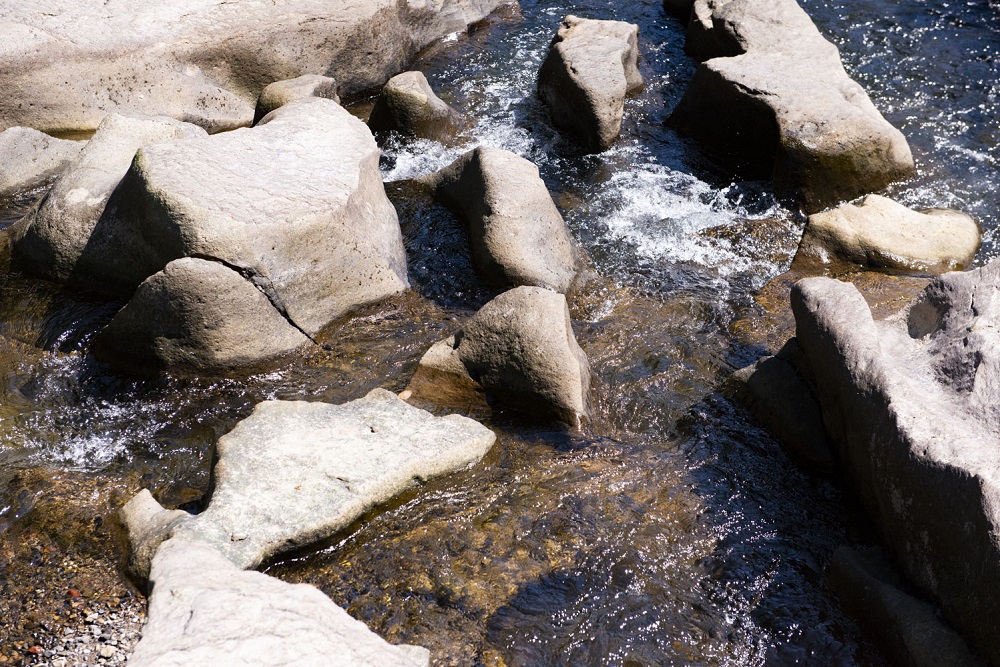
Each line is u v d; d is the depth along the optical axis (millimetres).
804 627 4375
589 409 5621
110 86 8875
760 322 6527
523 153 8672
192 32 9266
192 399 5703
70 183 6738
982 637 3760
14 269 6723
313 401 5688
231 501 4672
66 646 4145
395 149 8672
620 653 4258
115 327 5828
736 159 8531
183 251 5891
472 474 5152
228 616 3787
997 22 10688
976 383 4508
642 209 7852
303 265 6133
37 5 8883
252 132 6863
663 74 10109
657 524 4922
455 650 4215
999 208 7742
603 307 6676
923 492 4180
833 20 10859
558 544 4781
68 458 5281
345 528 4711
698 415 5711
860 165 7867
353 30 9898
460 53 10750
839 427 5051
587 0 12039
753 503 5074
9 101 8445
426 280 6875
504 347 5633
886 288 6734
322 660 3623
